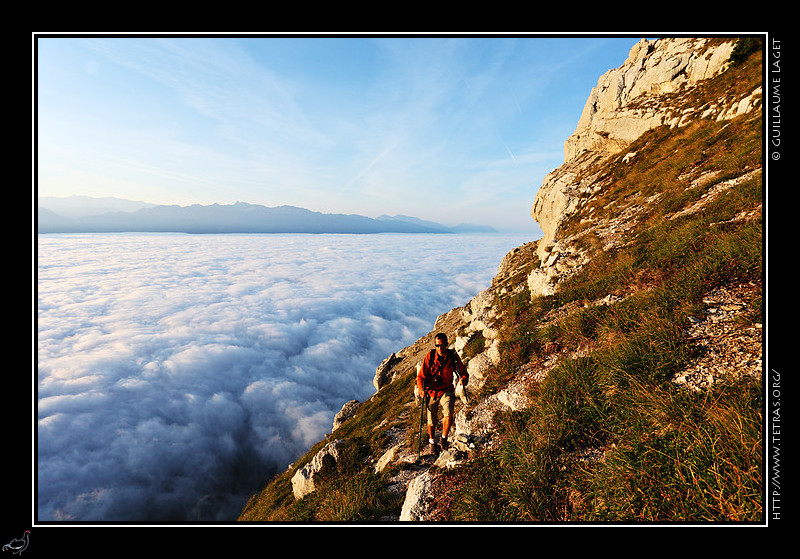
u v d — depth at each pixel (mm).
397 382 21516
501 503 3898
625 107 26734
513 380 6766
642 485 3152
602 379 4883
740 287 5312
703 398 3652
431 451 6801
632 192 15945
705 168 12648
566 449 4203
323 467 9406
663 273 6980
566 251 13094
